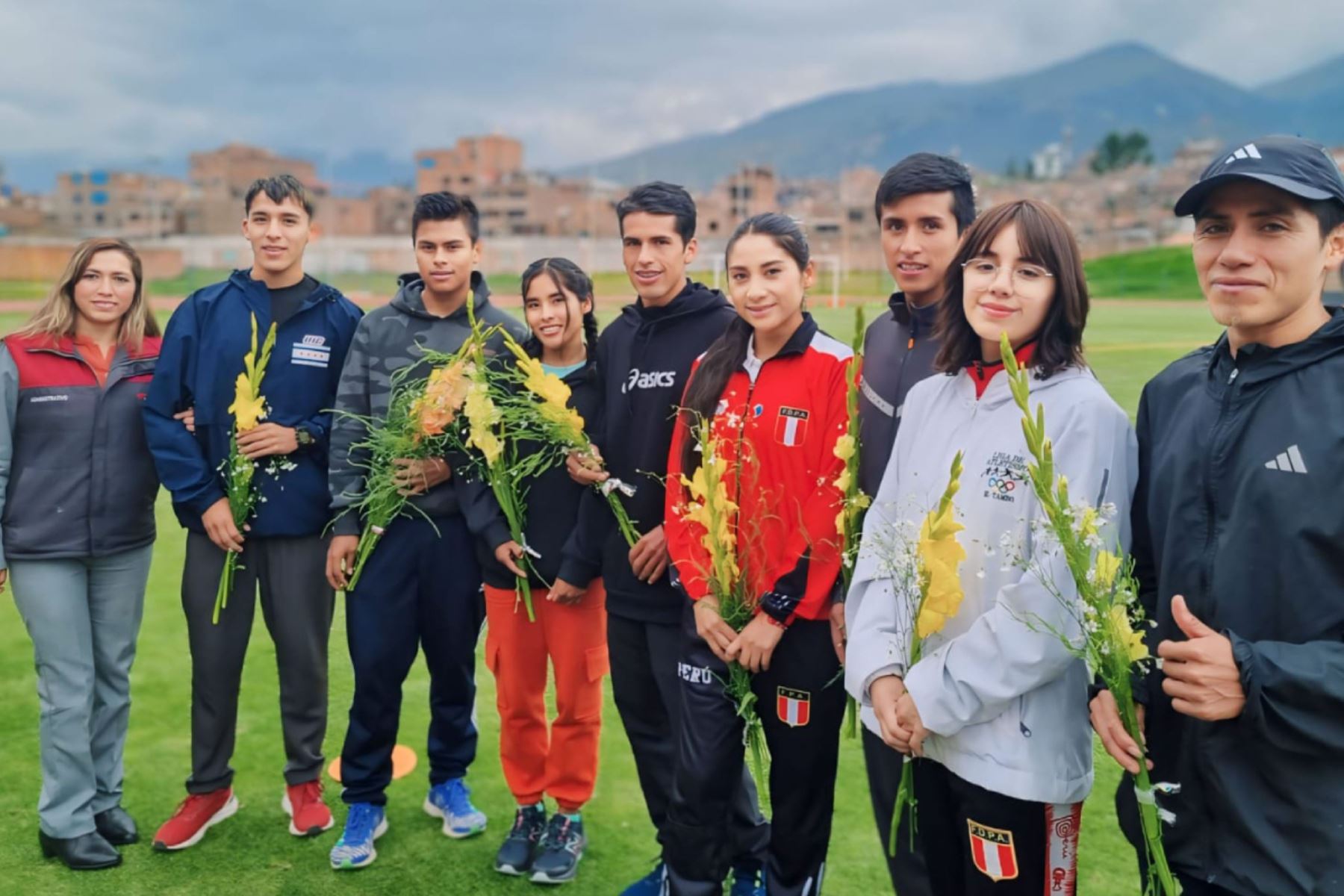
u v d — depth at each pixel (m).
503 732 2.88
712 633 2.29
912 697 1.84
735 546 2.32
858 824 3.01
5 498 2.76
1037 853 1.82
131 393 2.88
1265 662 1.49
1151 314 22.80
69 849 2.77
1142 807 1.66
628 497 2.62
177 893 2.65
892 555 1.90
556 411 2.62
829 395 2.29
